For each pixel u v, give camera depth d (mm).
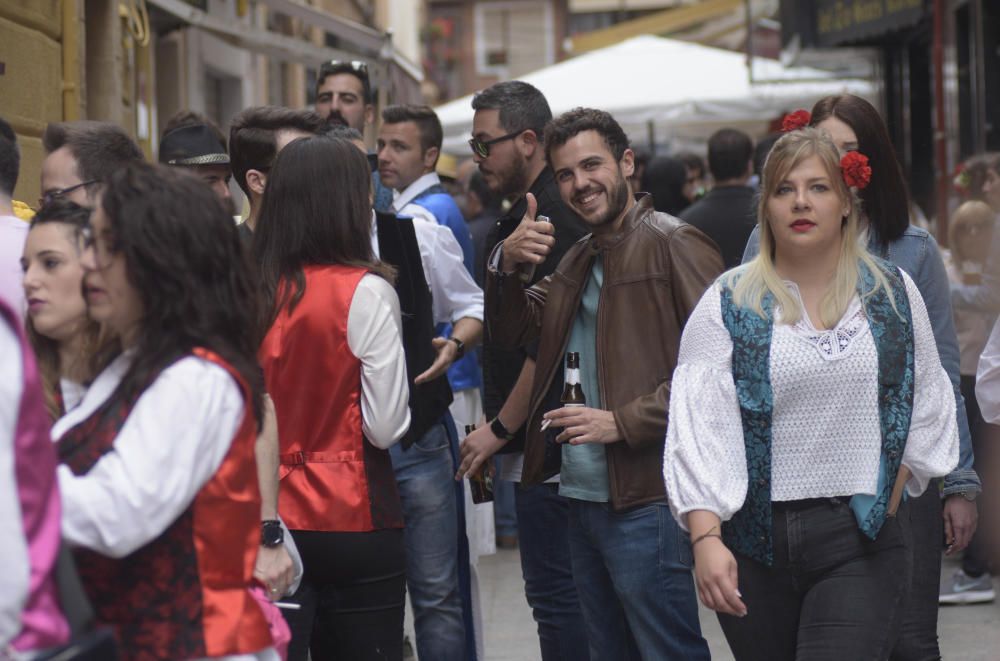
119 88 11867
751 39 23391
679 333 6609
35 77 9836
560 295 6973
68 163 6516
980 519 10914
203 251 4121
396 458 7742
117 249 4070
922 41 23641
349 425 6379
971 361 11359
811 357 5410
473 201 16781
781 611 5625
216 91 22406
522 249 7105
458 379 10414
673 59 25453
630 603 6672
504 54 81938
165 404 3977
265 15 21469
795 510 5469
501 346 7512
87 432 4043
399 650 6602
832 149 5496
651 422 6441
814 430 5445
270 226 6516
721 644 10445
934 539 6699
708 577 5336
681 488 5453
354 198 6492
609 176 6707
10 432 3322
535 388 7059
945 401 5684
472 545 8633
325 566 6367
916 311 5629
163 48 18219
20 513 3314
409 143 9664
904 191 6840
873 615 5434
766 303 5492
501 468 8086
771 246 5617
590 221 6750
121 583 4012
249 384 4188
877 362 5434
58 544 3461
